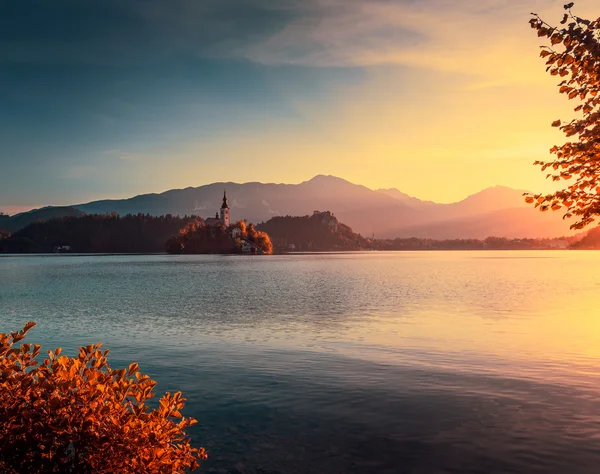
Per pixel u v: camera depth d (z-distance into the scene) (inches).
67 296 2559.1
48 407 240.2
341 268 6195.9
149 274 4940.9
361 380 778.8
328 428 558.6
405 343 1133.1
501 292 2657.5
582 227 373.7
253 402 658.8
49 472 238.2
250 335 1274.6
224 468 456.1
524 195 389.1
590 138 348.2
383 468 455.8
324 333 1298.0
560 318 1582.2
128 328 1421.0
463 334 1262.3
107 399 259.4
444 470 449.7
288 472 448.1
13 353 268.1
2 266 7431.1
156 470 247.6
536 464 457.4
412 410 620.1
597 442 506.3
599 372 826.8
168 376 813.2
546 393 693.3
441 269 5812.0
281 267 6574.8
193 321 1569.9
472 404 642.8
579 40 341.1
